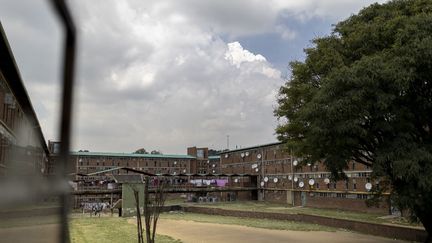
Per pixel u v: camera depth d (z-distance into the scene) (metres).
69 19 2.39
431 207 18.41
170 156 103.75
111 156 94.69
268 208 58.66
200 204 67.38
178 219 43.28
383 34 18.61
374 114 16.97
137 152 108.12
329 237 27.19
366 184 45.81
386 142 17.38
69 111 2.55
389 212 43.44
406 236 24.98
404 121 17.44
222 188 75.19
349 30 20.66
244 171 85.06
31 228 4.52
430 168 16.25
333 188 57.19
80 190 57.62
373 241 25.06
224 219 43.25
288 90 23.27
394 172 16.56
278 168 73.12
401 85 15.94
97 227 33.59
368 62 16.38
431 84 17.12
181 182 78.69
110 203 60.94
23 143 12.99
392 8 20.45
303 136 23.73
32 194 2.83
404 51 16.25
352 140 17.22
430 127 18.88
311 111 17.39
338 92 16.81
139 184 47.66
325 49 20.75
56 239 2.98
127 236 26.95
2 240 5.38
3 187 2.73
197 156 113.88
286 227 33.53
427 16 16.67
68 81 2.51
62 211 2.96
